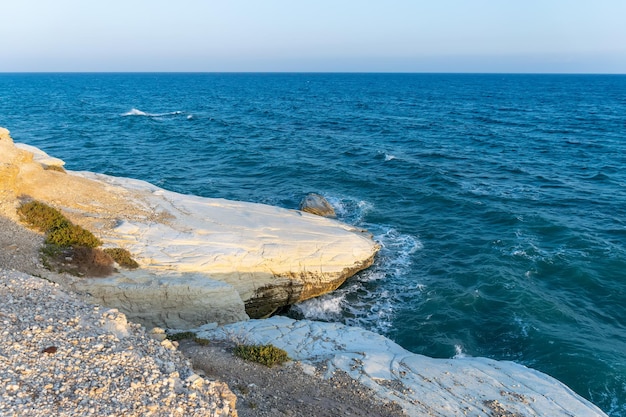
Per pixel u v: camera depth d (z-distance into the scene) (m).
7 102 117.50
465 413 15.27
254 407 13.53
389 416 14.66
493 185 46.72
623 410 18.39
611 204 41.09
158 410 10.41
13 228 22.23
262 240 26.98
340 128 82.31
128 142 66.38
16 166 24.53
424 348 23.16
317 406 14.48
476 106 128.00
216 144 65.69
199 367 15.52
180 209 29.06
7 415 8.98
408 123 89.00
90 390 10.37
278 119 93.94
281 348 18.53
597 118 100.56
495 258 30.91
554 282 28.31
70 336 12.34
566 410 15.91
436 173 49.75
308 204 37.09
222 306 22.55
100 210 26.38
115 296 20.88
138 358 12.23
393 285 28.73
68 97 141.00
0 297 13.91
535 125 88.38
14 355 10.83
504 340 23.34
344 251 28.59
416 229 36.31
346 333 21.06
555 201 41.91
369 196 43.62
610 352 21.69
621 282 27.92
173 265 23.12
